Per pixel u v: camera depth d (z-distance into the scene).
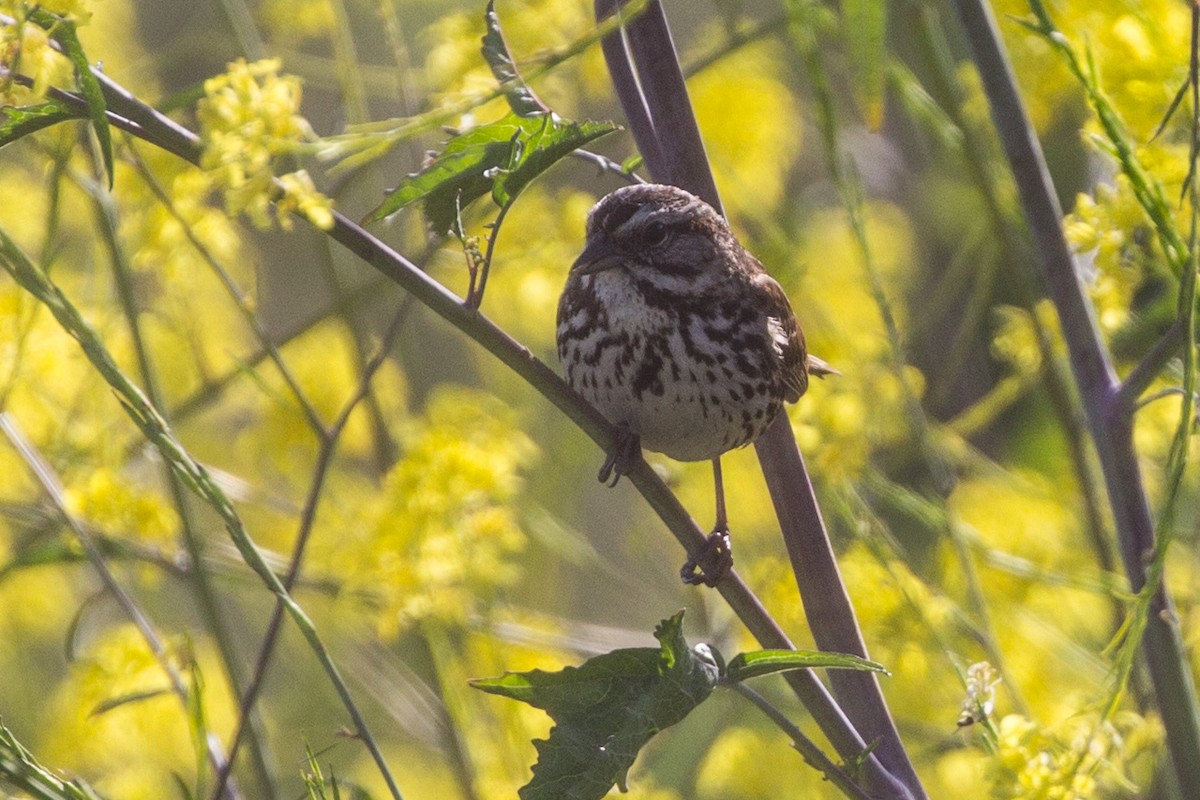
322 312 10.56
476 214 9.20
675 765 11.23
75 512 9.20
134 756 10.32
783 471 7.70
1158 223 6.75
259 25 12.05
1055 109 11.03
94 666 8.59
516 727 9.72
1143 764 8.98
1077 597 10.73
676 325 8.94
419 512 9.16
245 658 13.20
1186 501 10.82
